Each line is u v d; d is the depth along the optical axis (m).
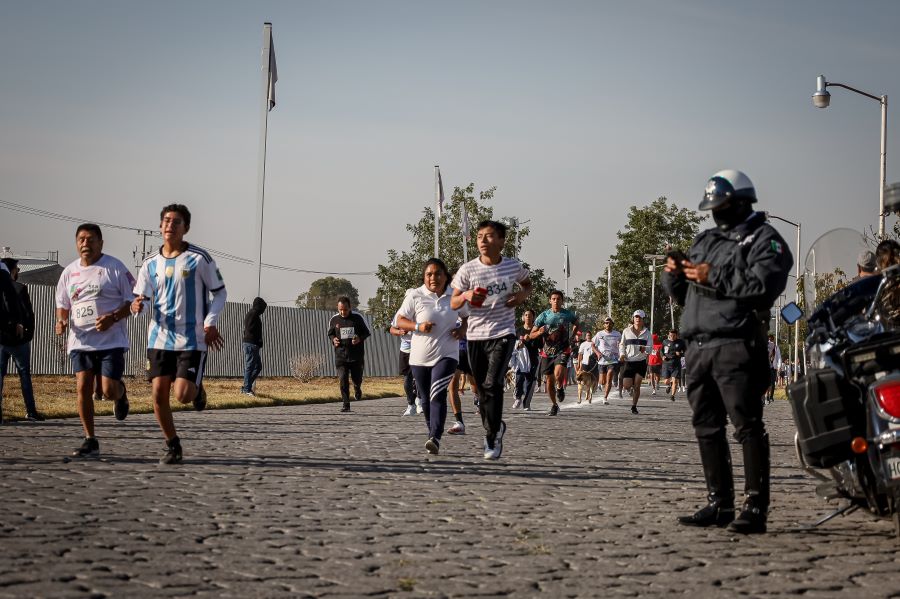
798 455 6.71
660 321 102.00
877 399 5.69
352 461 10.48
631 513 7.44
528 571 5.41
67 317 10.40
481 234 10.52
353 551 5.84
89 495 7.60
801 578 5.34
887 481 5.66
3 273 10.52
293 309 49.88
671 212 104.06
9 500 7.24
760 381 6.66
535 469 10.23
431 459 10.89
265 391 26.62
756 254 6.45
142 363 33.66
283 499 7.70
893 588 5.13
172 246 9.59
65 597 4.57
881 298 6.17
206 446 11.65
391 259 49.81
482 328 10.65
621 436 15.19
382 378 49.75
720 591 5.04
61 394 21.56
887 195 6.38
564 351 20.12
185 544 5.89
